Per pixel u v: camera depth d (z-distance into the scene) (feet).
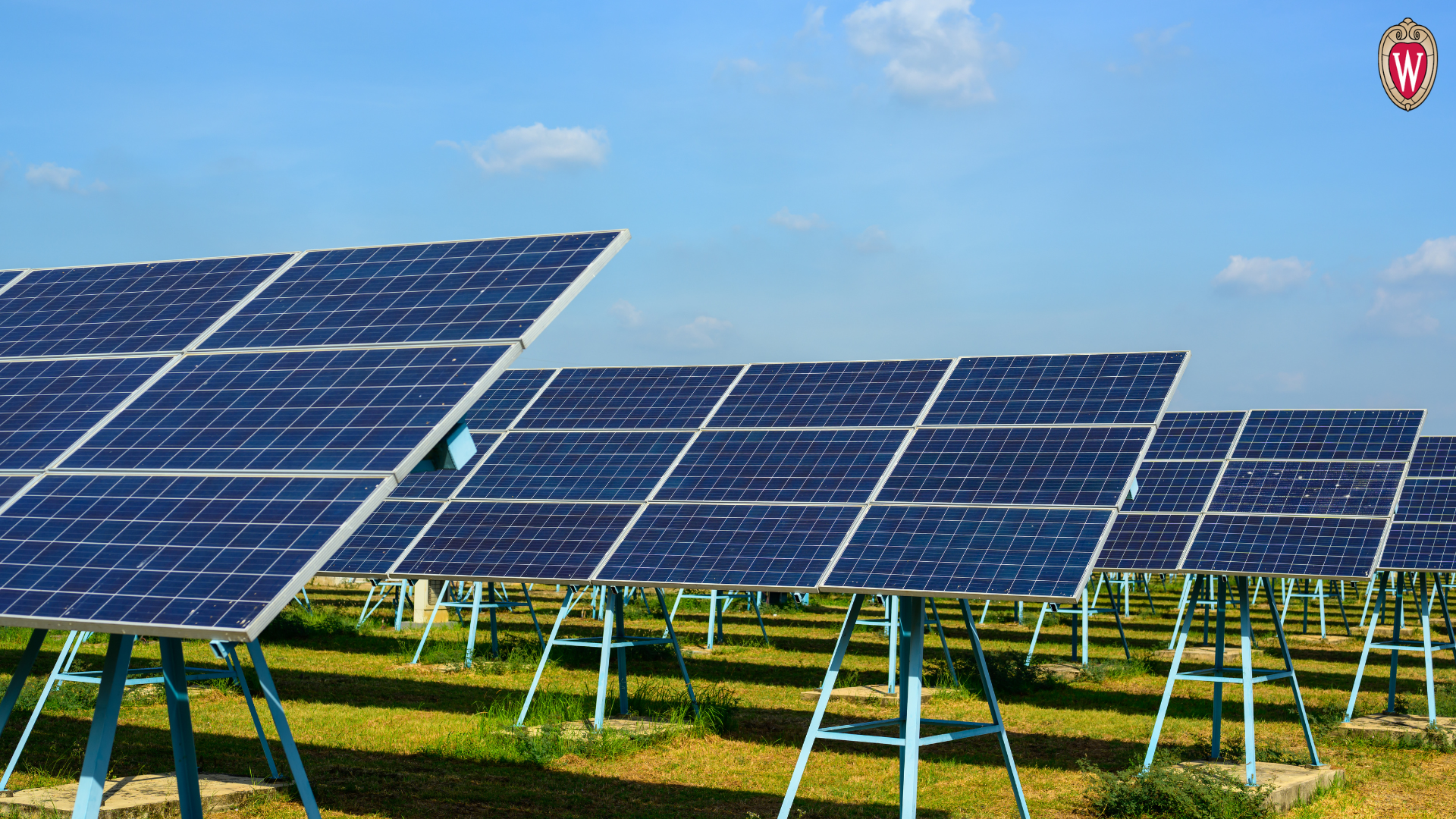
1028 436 49.85
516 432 71.61
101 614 25.66
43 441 34.53
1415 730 63.00
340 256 44.24
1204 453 90.63
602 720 59.41
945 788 51.06
